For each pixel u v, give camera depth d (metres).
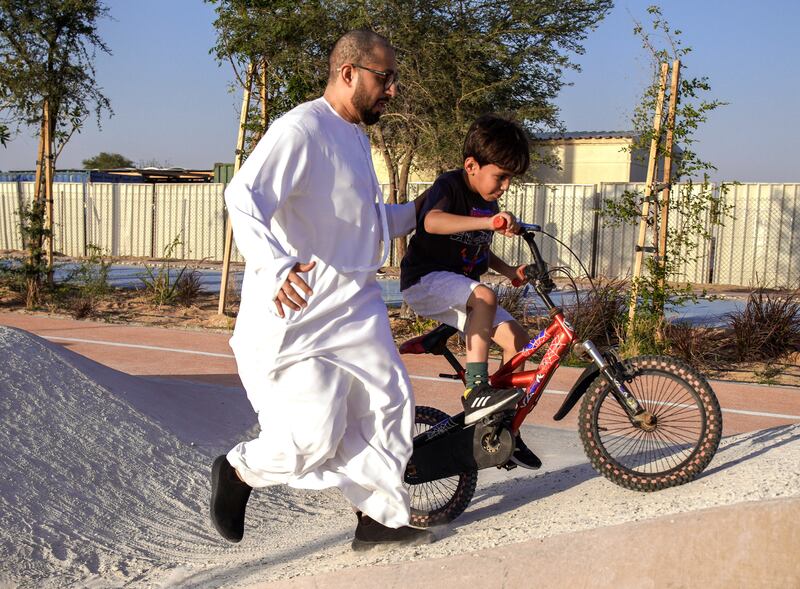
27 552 3.84
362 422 3.17
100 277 16.62
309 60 12.06
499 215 3.56
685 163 10.04
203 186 26.80
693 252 20.31
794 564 2.62
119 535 4.21
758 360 10.27
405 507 3.16
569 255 21.91
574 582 2.74
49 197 15.32
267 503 4.91
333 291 3.06
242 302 3.17
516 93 17.19
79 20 14.24
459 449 3.83
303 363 3.02
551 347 3.93
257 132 12.23
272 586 3.12
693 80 9.75
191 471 5.07
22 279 15.09
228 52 11.73
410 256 4.00
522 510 3.99
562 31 16.12
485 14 15.41
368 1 13.29
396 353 3.22
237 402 6.58
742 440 4.45
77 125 15.15
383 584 2.91
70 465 4.60
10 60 14.22
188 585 3.67
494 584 2.79
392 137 15.56
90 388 5.41
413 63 13.90
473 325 3.79
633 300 10.27
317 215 3.02
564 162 27.64
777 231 19.73
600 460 3.90
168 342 10.81
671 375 3.84
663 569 2.69
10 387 4.96
